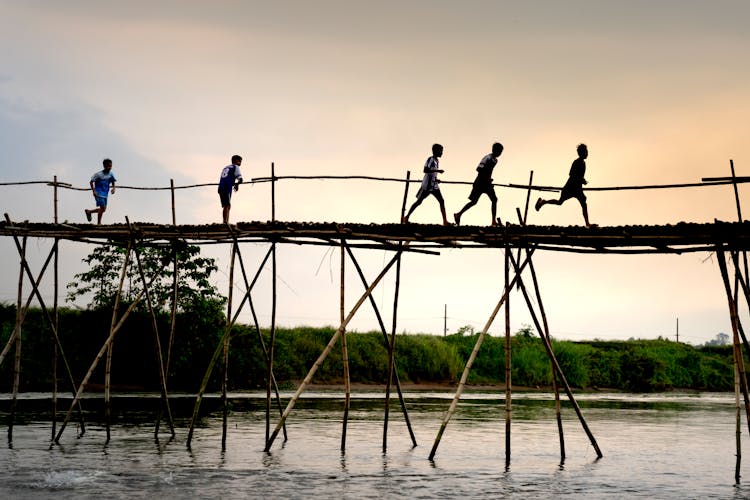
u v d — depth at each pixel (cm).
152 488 1450
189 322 3931
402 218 1825
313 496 1410
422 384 5247
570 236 1670
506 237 1712
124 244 2119
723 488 1567
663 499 1452
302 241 1955
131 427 2359
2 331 3862
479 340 1762
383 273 1856
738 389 1605
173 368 3950
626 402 4300
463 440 2277
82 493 1397
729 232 1556
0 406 2998
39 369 3841
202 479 1544
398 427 2586
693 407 3928
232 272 1938
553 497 1456
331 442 2147
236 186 1994
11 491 1407
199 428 2402
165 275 3819
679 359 6388
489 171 1770
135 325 3853
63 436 2120
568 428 2706
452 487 1528
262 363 4412
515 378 5572
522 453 2027
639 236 1620
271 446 2033
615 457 1984
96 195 2073
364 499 1396
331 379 4903
